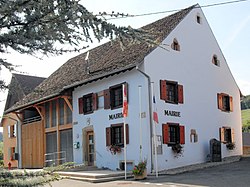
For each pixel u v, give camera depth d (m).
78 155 23.56
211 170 18.42
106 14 3.18
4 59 3.12
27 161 29.00
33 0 2.96
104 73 20.97
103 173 18.00
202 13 24.12
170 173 17.92
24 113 30.22
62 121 25.56
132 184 14.79
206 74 23.70
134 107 19.97
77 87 24.08
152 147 19.08
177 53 21.69
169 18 23.62
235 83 26.41
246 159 22.95
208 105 23.48
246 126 44.69
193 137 21.83
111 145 20.97
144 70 19.55
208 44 24.31
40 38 3.06
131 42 3.36
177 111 20.95
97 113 22.31
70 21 3.08
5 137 32.50
